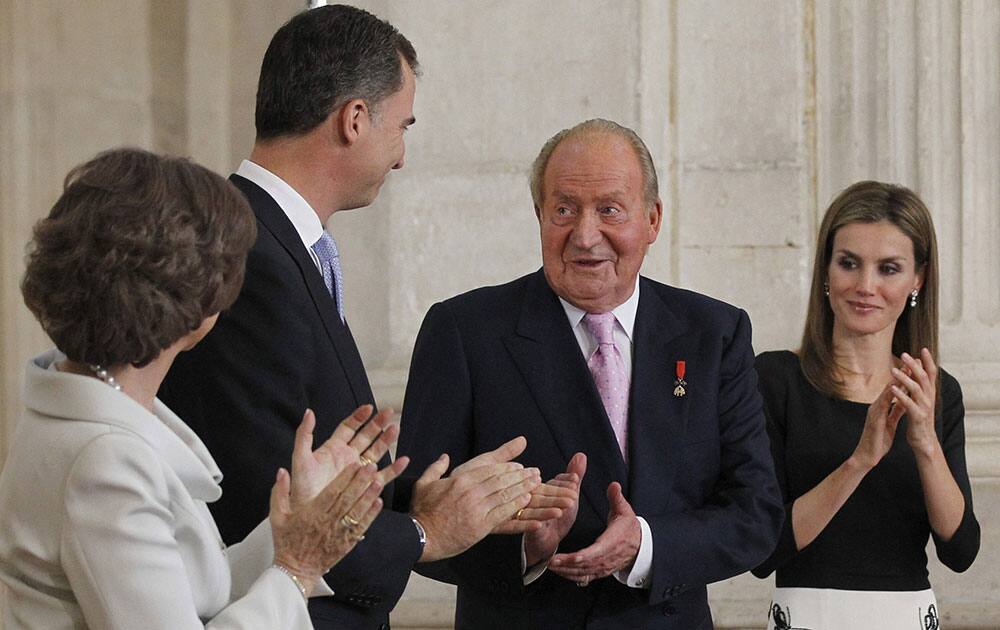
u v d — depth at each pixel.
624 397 3.68
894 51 6.04
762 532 3.62
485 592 3.64
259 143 3.25
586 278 3.57
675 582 3.47
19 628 2.32
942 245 5.99
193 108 6.35
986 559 5.77
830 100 6.08
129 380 2.42
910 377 4.11
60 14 6.19
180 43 6.34
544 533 3.49
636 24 6.03
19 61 6.14
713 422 3.70
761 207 6.06
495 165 6.09
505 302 3.77
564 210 3.57
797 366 4.48
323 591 2.94
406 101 3.33
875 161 6.04
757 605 5.76
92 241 2.31
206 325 2.48
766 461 3.75
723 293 6.04
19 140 6.15
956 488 4.18
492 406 3.65
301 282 3.04
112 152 2.42
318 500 2.47
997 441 5.78
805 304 6.04
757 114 6.08
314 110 3.17
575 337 3.70
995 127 6.01
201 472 2.47
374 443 2.66
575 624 3.57
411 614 5.82
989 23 6.04
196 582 2.43
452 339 3.71
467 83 6.12
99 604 2.22
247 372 2.94
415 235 6.14
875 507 4.25
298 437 2.56
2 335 6.17
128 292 2.31
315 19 3.23
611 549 3.36
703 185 6.07
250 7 6.41
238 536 2.93
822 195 6.06
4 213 6.15
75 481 2.25
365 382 3.14
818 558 4.23
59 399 2.34
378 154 3.27
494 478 3.11
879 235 4.30
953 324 5.94
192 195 2.40
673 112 6.07
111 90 6.25
